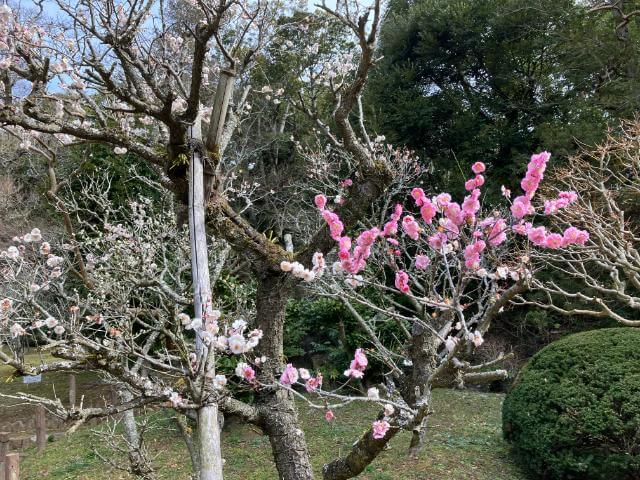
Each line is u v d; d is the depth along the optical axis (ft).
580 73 28.43
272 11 13.20
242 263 12.09
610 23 29.53
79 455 18.01
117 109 6.95
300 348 23.99
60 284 8.31
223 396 6.37
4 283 8.66
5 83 6.63
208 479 4.99
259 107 32.37
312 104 8.71
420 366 8.93
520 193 27.40
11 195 26.40
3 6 7.01
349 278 5.77
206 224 7.93
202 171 7.01
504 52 31.30
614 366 13.52
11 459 13.60
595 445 12.92
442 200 5.28
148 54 7.53
